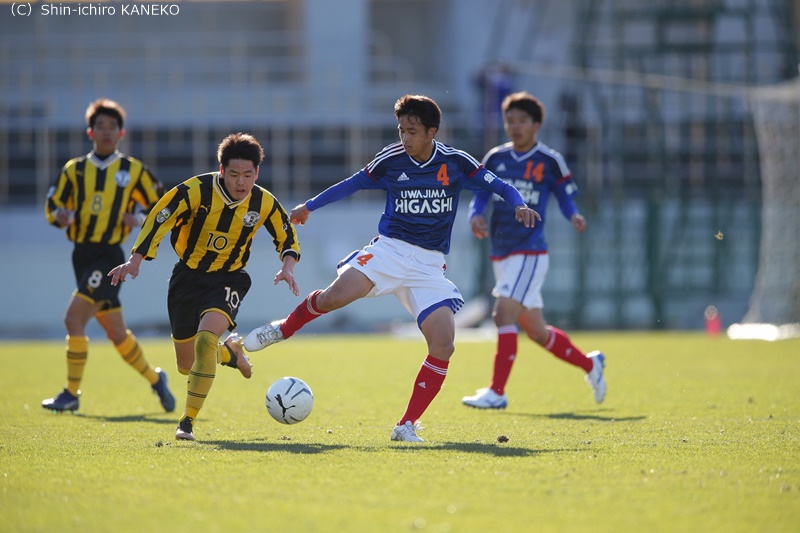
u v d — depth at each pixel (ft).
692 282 314.96
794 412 87.81
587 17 332.39
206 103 347.36
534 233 99.55
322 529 41.91
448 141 341.82
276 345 211.61
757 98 255.09
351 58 371.56
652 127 332.39
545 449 63.82
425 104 69.62
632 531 41.91
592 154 318.24
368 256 71.67
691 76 343.87
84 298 92.07
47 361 166.91
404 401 100.07
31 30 383.86
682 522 43.50
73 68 367.25
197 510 45.44
